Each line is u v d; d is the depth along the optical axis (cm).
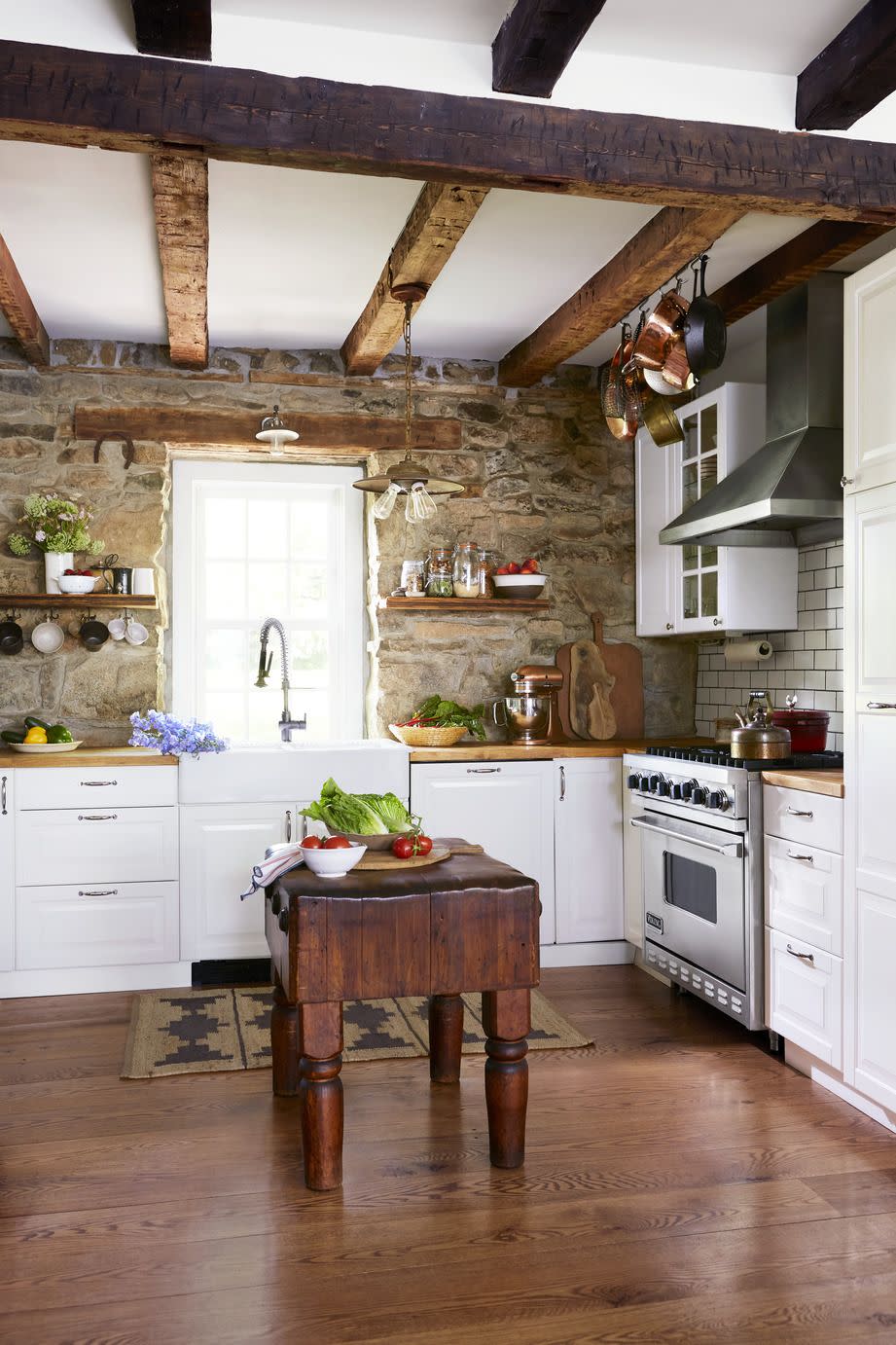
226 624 586
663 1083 370
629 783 498
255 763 488
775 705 514
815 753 440
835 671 464
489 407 579
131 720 486
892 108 305
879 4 262
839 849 351
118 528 534
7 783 462
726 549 479
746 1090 364
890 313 331
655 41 280
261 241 409
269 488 588
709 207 306
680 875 462
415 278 413
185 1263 257
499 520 579
